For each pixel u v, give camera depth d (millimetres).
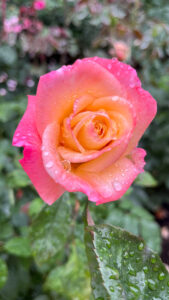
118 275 200
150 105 245
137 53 981
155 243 559
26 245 448
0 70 1060
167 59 1146
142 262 211
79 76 228
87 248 209
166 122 1093
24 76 1094
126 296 201
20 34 951
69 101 233
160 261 211
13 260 565
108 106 238
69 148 234
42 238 335
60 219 333
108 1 809
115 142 227
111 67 248
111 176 237
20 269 570
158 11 1055
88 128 225
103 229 212
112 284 196
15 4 969
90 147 231
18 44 1034
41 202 441
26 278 574
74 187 214
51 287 382
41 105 228
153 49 835
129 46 896
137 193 1008
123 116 236
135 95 245
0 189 520
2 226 545
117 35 812
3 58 947
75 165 237
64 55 1111
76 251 381
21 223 615
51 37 922
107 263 203
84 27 1173
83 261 378
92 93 237
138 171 243
